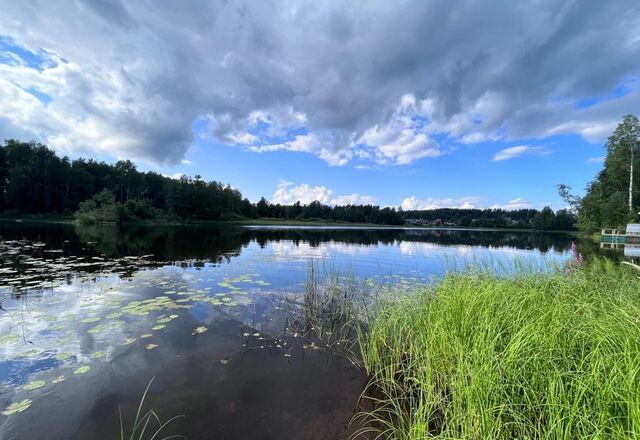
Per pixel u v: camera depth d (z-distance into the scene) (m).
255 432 3.01
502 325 3.62
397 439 2.84
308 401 3.52
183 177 73.06
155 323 5.59
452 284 5.73
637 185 33.09
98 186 65.75
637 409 1.99
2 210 53.97
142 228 36.00
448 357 3.57
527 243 27.84
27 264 10.72
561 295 4.46
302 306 6.78
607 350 2.66
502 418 2.67
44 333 5.05
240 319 5.95
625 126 32.78
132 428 3.01
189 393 3.61
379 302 6.20
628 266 9.91
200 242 21.12
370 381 3.93
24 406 3.26
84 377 3.85
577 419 2.29
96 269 10.18
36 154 57.50
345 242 25.14
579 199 37.97
